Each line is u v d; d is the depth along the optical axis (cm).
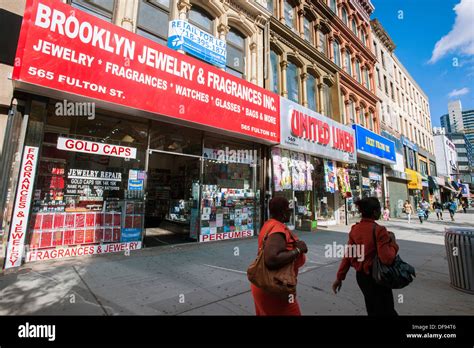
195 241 769
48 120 527
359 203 274
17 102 473
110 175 606
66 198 543
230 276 456
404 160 2438
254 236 894
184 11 775
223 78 754
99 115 596
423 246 799
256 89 866
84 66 492
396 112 2439
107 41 526
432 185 2994
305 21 1392
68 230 539
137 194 642
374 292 244
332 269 530
